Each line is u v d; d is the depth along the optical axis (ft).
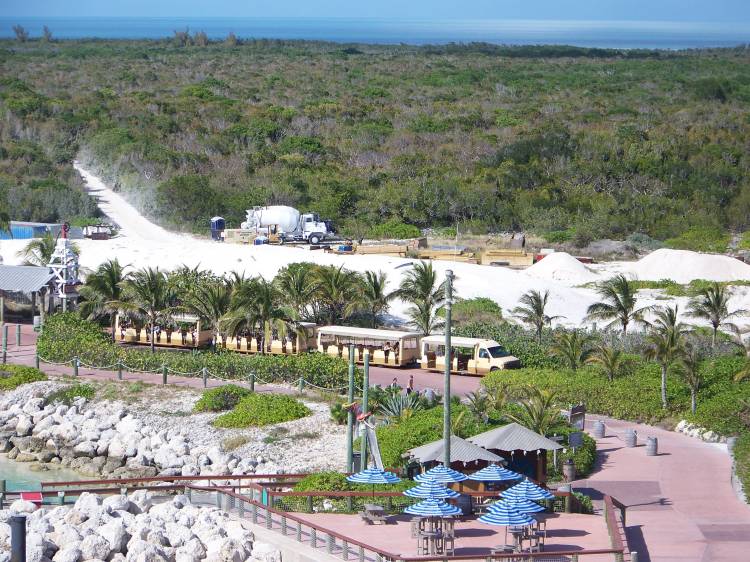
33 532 112.98
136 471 156.76
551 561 102.83
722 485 139.03
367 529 116.67
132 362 202.49
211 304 220.02
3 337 218.18
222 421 170.50
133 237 331.57
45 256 260.01
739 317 249.14
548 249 328.49
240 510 122.72
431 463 132.05
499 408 159.22
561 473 143.33
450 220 369.91
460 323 231.30
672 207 378.53
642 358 190.39
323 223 334.65
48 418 174.60
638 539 116.78
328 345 214.07
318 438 163.12
